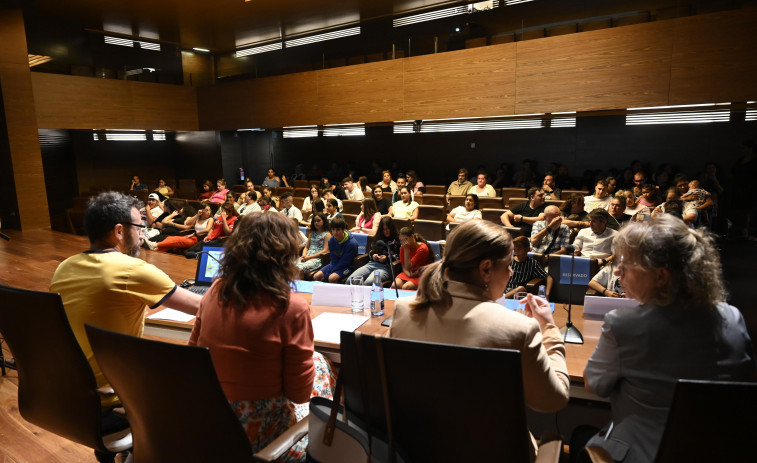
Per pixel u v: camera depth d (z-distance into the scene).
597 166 11.76
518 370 1.07
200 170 14.38
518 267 4.22
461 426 1.17
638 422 1.27
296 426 1.47
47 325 1.56
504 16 8.77
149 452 1.49
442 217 7.68
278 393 1.56
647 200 7.43
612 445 1.28
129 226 1.92
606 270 3.97
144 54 12.50
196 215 8.27
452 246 1.37
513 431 1.12
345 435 1.30
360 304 2.87
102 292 1.77
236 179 13.94
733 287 5.65
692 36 7.13
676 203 6.59
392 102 10.10
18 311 1.61
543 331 1.56
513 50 8.62
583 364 2.07
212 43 12.84
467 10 9.27
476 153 13.12
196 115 13.49
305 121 11.55
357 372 1.30
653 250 1.25
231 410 1.29
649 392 1.25
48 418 1.75
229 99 12.84
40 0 9.28
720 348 1.22
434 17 9.92
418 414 1.21
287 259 1.55
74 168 13.71
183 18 10.60
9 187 9.62
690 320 1.24
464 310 1.32
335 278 5.55
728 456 1.05
